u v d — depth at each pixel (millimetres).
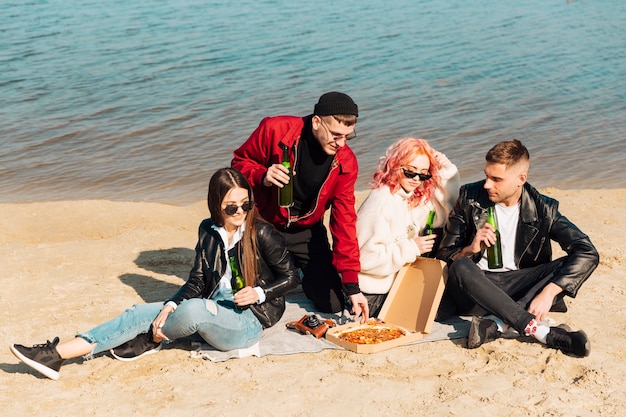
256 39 23234
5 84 18172
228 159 12836
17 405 4449
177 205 10680
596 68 19391
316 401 4480
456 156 12875
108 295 6289
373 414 4336
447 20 27203
